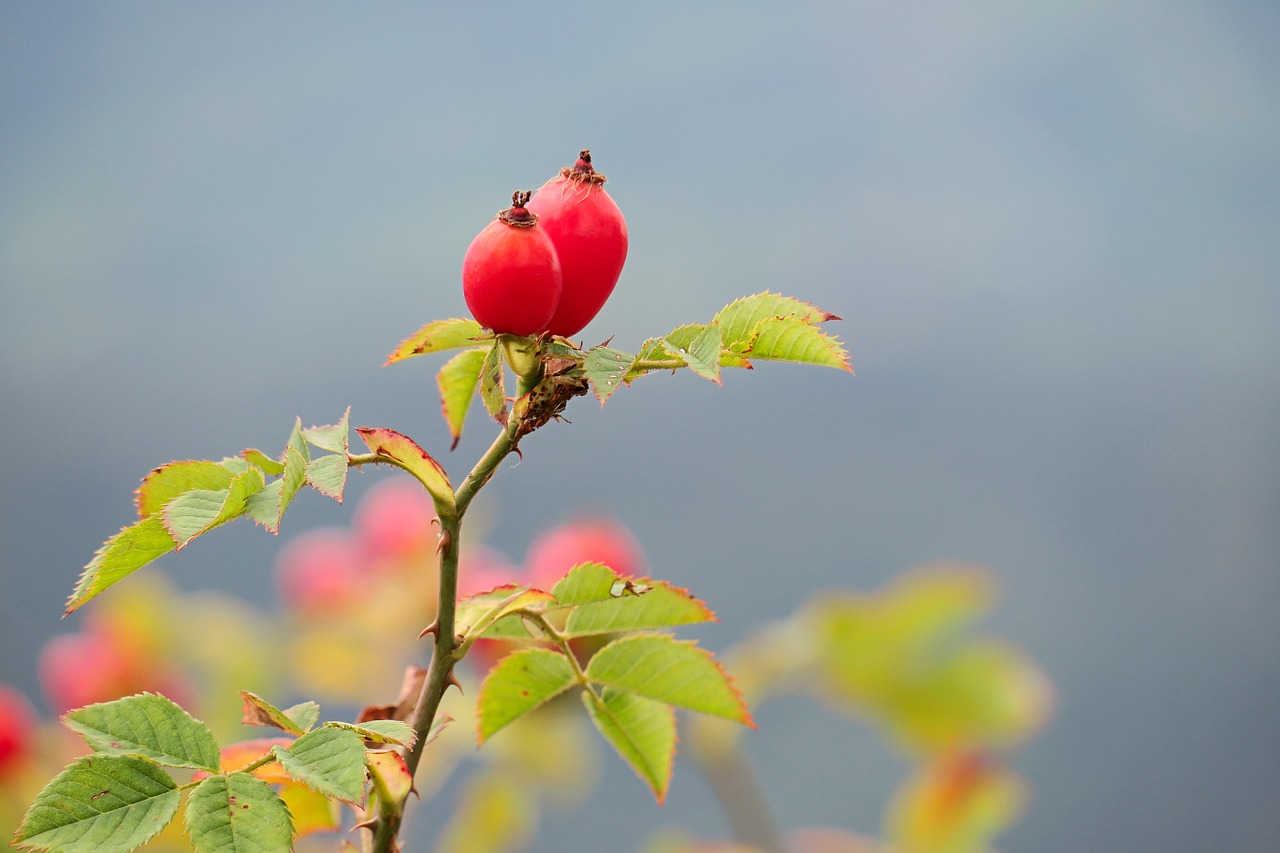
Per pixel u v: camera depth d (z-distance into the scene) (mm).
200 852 1424
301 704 1461
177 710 1440
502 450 1465
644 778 1484
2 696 1553
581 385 1468
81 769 1431
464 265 1469
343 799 1428
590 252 1474
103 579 1445
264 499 1442
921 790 1533
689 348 1459
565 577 1476
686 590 1481
